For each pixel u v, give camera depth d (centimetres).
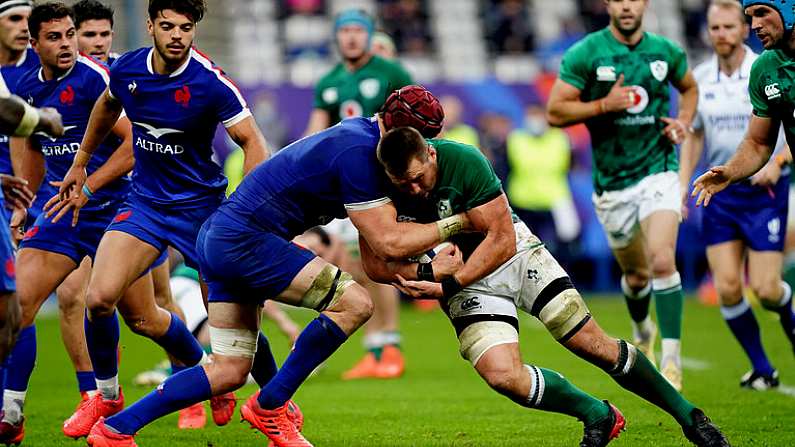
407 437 2348
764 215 3062
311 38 7838
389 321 3662
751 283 3102
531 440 2277
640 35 2973
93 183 2339
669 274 2881
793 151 2169
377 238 1866
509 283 1981
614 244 3072
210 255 1944
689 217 6462
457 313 1988
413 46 7875
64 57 2392
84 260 2617
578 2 8219
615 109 2888
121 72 2209
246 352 1998
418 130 1875
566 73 2992
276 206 1914
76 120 2456
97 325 2267
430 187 1834
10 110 1806
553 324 1978
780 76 2070
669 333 2903
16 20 2423
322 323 1952
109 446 1947
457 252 1931
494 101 6175
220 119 2230
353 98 3584
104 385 2347
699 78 3158
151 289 2367
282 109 5941
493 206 1878
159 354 4381
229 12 7906
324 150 1884
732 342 4475
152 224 2270
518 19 7862
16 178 2097
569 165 6162
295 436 2005
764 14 2006
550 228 6159
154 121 2220
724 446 2005
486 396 3069
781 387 3133
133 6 6725
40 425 2583
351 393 3173
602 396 2970
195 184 2305
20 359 2303
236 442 2292
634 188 2977
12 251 1858
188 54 2198
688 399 2869
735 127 3098
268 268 1920
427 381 3481
